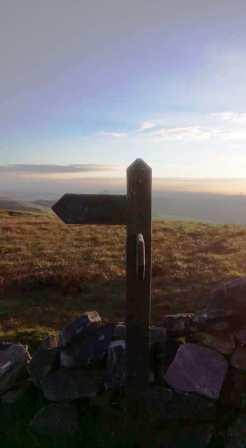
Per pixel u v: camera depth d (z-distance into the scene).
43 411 5.05
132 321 4.47
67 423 4.92
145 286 4.41
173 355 5.27
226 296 5.30
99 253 20.41
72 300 12.34
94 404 5.04
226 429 4.70
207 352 5.11
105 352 5.29
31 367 5.49
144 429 4.65
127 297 4.45
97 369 5.23
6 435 4.96
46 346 5.69
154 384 5.00
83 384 5.10
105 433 4.77
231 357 5.11
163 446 4.61
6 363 5.75
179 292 12.68
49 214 53.44
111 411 4.88
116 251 21.27
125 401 4.66
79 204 4.49
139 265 4.13
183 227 33.09
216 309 5.29
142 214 4.33
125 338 4.91
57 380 5.18
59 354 5.46
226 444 4.58
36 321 10.15
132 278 4.41
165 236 26.98
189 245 23.19
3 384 5.55
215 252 20.88
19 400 5.34
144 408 4.63
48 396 5.16
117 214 4.46
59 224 34.88
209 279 14.40
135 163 4.30
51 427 4.94
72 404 5.08
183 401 4.77
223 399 4.86
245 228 31.98
